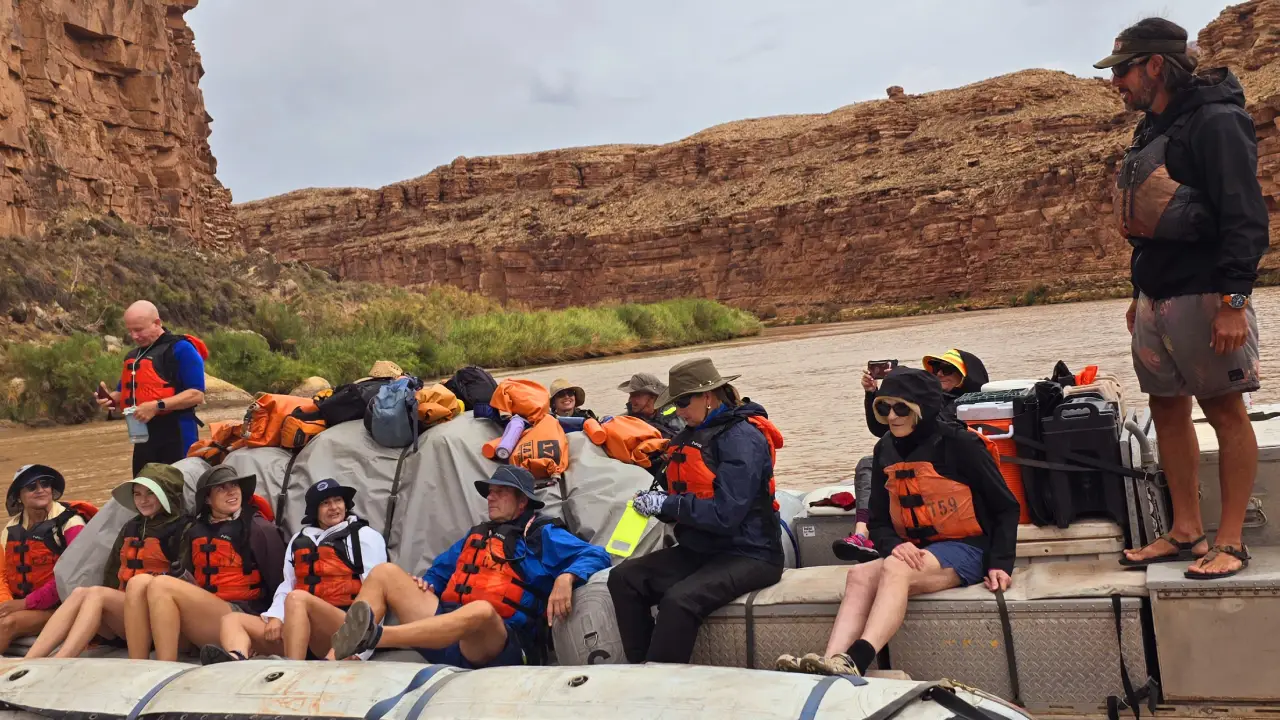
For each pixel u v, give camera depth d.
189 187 58.62
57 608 5.51
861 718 2.97
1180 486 4.12
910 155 105.75
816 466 10.51
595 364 40.31
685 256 103.31
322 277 55.75
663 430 6.54
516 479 4.67
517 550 4.67
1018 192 79.12
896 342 35.69
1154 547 4.12
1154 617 3.75
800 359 31.05
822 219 92.50
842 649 3.89
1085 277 73.12
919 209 85.06
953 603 4.01
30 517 5.78
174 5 67.62
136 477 5.15
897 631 4.10
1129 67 3.97
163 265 40.38
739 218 99.31
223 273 46.03
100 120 51.59
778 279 95.44
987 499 4.20
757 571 4.41
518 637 4.65
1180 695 3.74
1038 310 57.50
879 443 4.54
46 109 45.75
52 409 26.25
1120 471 4.25
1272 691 3.61
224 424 5.97
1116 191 4.11
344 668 3.76
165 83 57.31
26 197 38.97
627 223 115.44
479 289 115.88
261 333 39.12
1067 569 4.20
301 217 151.12
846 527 5.40
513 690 3.40
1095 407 4.31
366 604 4.04
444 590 4.90
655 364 36.41
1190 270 3.89
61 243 38.38
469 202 140.88
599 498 5.15
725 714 3.07
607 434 5.43
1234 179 3.72
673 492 4.55
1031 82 108.31
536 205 131.75
